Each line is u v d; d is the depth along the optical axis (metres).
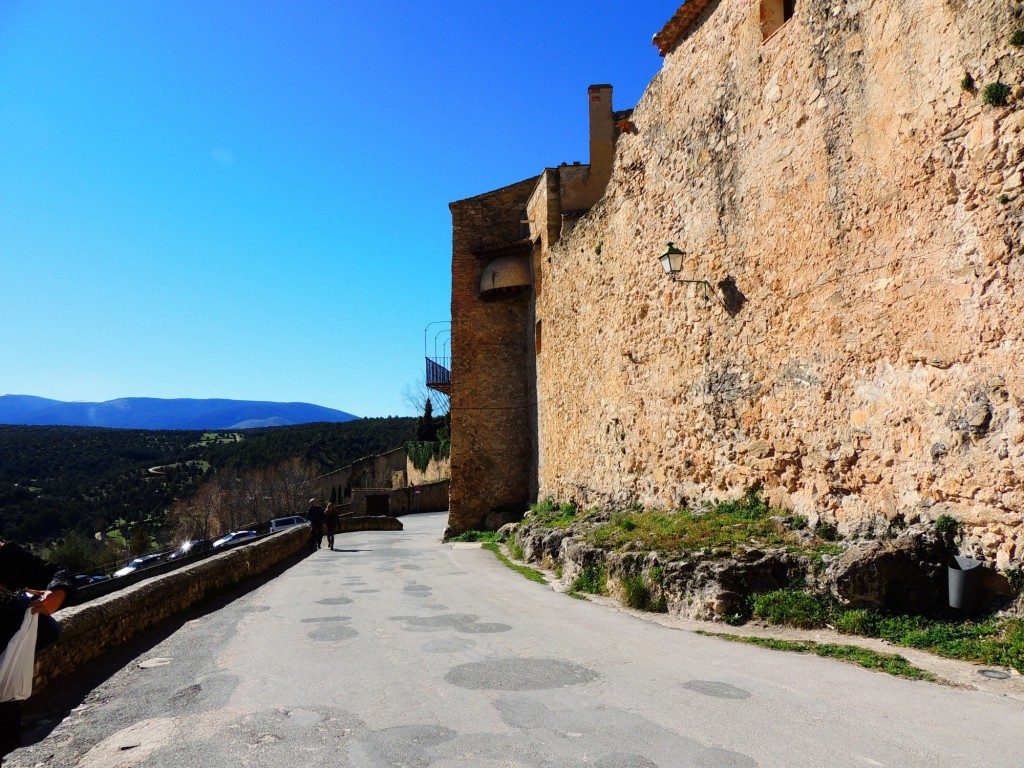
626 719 4.53
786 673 5.52
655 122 12.73
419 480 53.34
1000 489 5.98
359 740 4.28
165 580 9.41
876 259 7.46
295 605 10.03
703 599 7.68
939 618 6.41
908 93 7.01
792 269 8.86
